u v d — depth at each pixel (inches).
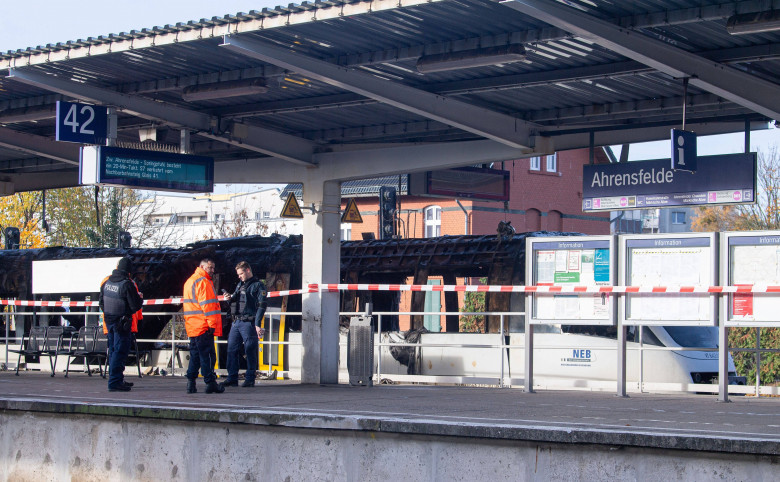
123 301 500.4
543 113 534.3
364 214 1708.9
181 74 509.7
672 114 518.9
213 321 493.4
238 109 560.7
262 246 844.0
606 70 452.8
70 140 527.8
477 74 477.1
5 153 708.7
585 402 446.3
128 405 363.9
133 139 653.3
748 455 265.9
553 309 501.0
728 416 372.5
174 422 352.5
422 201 1667.1
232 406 386.3
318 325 589.6
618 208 544.7
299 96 534.6
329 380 589.3
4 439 391.9
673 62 410.9
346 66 464.1
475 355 732.7
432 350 756.0
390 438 312.5
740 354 874.1
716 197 513.7
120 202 1882.4
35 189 773.9
